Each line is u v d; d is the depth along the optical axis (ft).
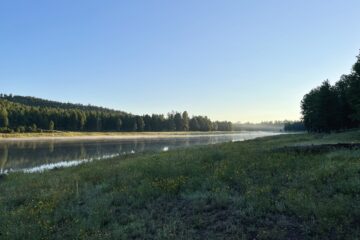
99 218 31.01
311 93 222.69
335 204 28.27
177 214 31.07
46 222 30.81
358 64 131.13
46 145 222.28
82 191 43.83
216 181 41.11
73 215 33.19
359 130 151.74
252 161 54.13
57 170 81.15
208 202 34.22
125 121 529.04
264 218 28.55
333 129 187.11
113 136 428.56
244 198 33.22
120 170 59.11
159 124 598.75
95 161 95.96
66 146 215.10
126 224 29.99
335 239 23.24
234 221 28.25
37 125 415.23
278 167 46.93
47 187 51.47
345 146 63.52
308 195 31.76
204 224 28.07
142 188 40.29
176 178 44.45
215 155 67.62
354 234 23.17
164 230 26.81
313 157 53.93
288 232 25.21
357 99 134.62
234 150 82.74
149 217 30.78
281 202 30.68
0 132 341.21
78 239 26.48
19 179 66.69
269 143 118.01
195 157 68.80
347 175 36.88
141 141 298.97
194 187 39.81
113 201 37.24
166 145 233.14
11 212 35.45
